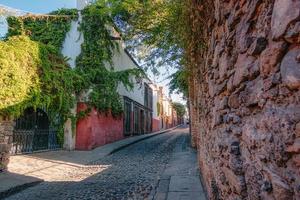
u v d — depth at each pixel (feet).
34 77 40.60
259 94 6.31
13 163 34.47
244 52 7.34
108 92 57.57
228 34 8.91
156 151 51.21
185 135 101.30
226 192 10.44
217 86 11.62
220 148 11.48
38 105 42.16
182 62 26.37
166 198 19.08
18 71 36.50
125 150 54.85
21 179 26.43
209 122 15.35
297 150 4.61
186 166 31.35
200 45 16.56
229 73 9.16
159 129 150.20
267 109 5.89
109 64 62.90
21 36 40.34
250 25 6.81
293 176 4.82
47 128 48.70
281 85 5.16
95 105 54.60
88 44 56.13
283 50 5.04
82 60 55.26
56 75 45.80
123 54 74.54
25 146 43.34
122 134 75.00
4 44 35.60
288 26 4.74
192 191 20.40
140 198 20.33
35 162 36.81
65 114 50.70
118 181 26.45
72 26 55.88
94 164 38.09
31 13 34.32
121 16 54.75
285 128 4.99
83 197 21.29
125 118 78.13
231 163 9.07
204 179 19.94
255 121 6.78
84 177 29.22
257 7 6.28
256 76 6.60
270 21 5.58
